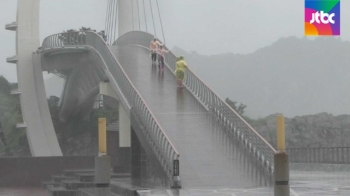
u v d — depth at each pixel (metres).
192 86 77.44
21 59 150.38
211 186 44.28
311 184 45.50
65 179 76.38
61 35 137.00
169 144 49.78
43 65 149.88
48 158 89.44
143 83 82.69
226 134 59.84
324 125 133.75
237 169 49.72
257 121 151.75
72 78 152.50
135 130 66.19
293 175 60.31
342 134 131.62
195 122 64.00
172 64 92.94
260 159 51.28
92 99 163.62
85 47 127.38
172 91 78.31
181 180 46.56
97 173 34.19
